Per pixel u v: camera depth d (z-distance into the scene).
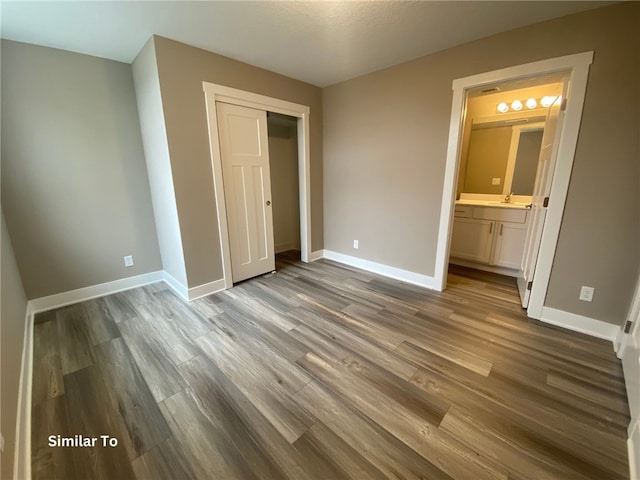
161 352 1.88
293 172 4.36
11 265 2.06
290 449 1.21
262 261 3.31
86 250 2.66
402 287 2.94
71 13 1.79
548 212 2.08
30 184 2.32
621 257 1.85
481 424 1.32
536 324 2.19
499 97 3.54
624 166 1.78
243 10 1.80
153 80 2.26
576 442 1.23
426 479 1.09
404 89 2.74
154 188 2.81
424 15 1.88
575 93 1.86
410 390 1.53
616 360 1.76
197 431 1.30
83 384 1.59
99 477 1.11
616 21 1.70
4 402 1.14
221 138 2.68
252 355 1.84
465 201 3.79
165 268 3.09
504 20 1.94
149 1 1.68
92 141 2.57
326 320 2.27
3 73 2.12
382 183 3.12
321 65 2.76
